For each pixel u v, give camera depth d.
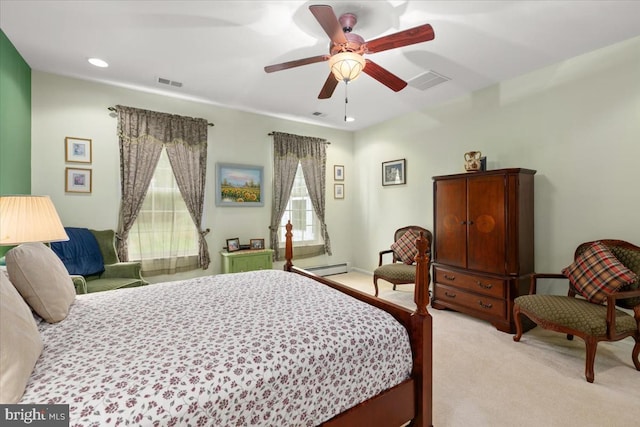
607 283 2.27
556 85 2.94
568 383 2.04
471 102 3.66
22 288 1.39
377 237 5.06
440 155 4.04
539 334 2.83
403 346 1.48
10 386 0.86
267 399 1.06
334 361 1.23
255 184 4.45
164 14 2.15
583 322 2.10
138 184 3.50
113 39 2.47
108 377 0.98
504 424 1.66
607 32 2.39
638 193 2.50
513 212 2.88
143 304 1.70
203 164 3.95
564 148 2.91
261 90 3.55
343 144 5.43
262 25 2.28
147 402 0.90
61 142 3.17
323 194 5.09
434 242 3.63
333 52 2.02
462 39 2.47
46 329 1.37
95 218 3.35
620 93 2.57
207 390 0.97
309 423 1.16
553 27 2.31
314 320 1.44
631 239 2.54
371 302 1.79
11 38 2.46
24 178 2.84
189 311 1.57
